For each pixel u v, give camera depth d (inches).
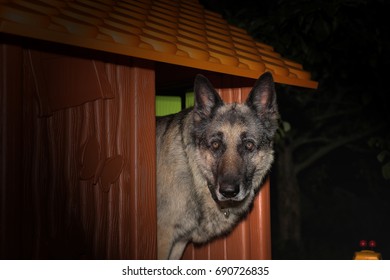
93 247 33.9
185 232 41.9
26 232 29.5
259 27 67.5
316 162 125.3
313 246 97.0
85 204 33.2
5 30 24.7
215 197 40.1
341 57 69.8
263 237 48.1
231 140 39.2
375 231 109.1
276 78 44.4
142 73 36.5
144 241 36.4
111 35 30.5
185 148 41.2
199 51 36.8
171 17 44.4
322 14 55.9
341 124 101.5
